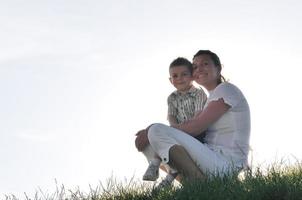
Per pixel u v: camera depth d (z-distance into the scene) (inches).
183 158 259.3
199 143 264.7
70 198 257.6
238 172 265.1
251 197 227.5
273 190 228.8
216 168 262.4
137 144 268.4
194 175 258.7
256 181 239.9
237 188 232.8
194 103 320.8
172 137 261.4
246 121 275.7
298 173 256.4
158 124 261.7
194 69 287.6
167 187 253.4
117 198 261.3
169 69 325.7
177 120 327.6
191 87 323.0
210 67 283.7
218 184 240.4
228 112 273.3
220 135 274.8
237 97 273.6
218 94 273.4
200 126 270.2
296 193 222.5
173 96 328.2
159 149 261.0
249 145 278.1
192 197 230.5
